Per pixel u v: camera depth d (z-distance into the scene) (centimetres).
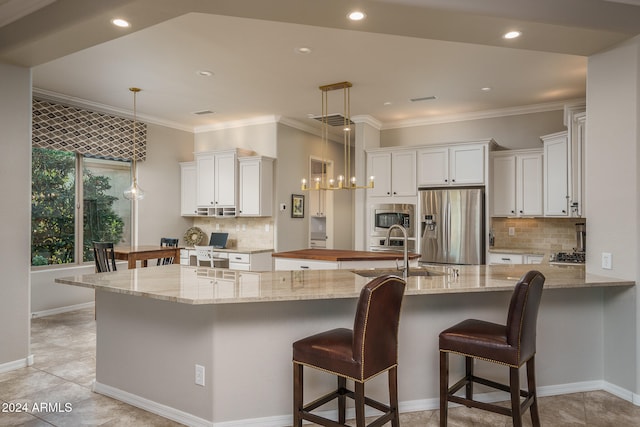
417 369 269
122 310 279
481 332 227
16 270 334
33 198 504
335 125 675
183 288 237
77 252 550
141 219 620
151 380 265
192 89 485
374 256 441
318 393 254
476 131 585
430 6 227
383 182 584
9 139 326
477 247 512
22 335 339
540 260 480
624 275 279
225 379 240
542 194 510
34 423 249
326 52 373
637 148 270
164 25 321
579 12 250
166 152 657
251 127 643
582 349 298
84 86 474
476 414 263
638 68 268
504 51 370
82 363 350
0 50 302
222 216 631
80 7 252
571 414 261
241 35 339
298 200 670
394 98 514
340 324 258
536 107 541
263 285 248
